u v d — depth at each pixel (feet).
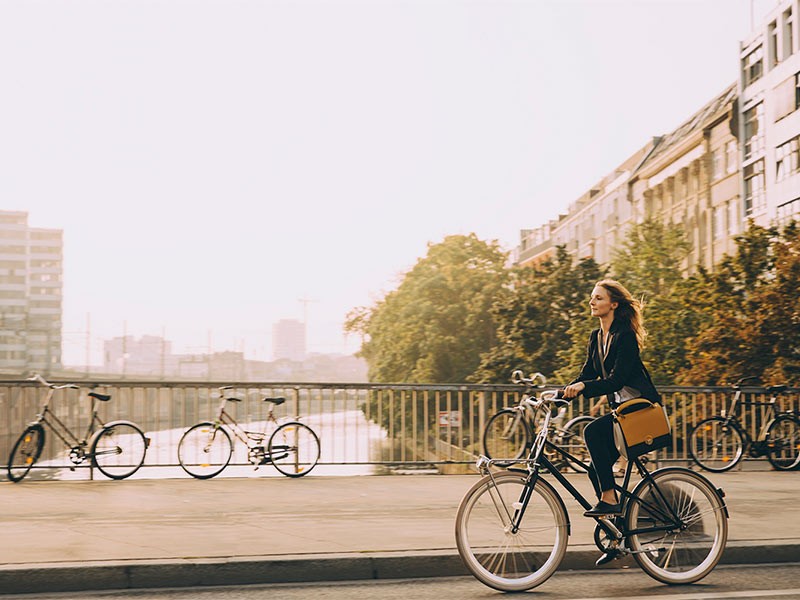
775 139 170.30
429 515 30.12
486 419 45.44
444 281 235.40
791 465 47.60
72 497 34.45
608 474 22.36
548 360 168.66
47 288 581.53
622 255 177.06
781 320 108.58
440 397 45.14
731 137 187.21
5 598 20.86
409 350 233.14
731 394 47.98
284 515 30.07
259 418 43.65
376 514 30.32
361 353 287.48
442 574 23.38
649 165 226.99
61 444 42.24
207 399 43.86
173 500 33.65
